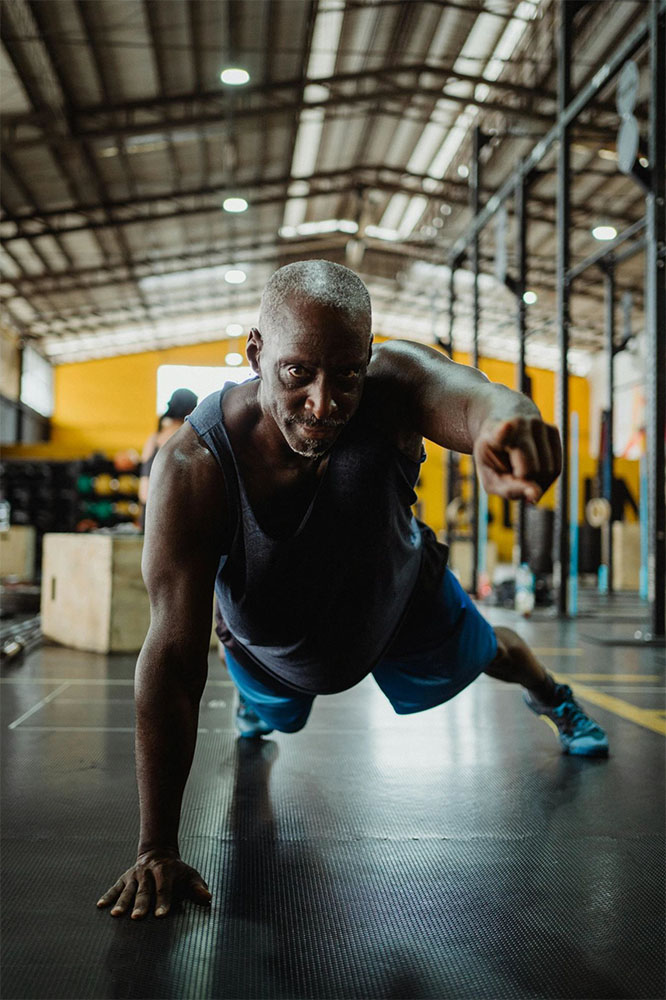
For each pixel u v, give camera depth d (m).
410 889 1.38
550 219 14.80
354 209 18.67
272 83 12.09
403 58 12.38
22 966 1.11
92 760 2.25
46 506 15.27
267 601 1.39
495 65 12.46
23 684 3.56
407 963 1.13
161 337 25.03
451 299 11.91
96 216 15.95
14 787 1.98
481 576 9.73
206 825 1.70
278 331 1.08
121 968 1.11
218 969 1.11
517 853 1.54
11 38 9.64
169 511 1.25
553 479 0.93
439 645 1.75
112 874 1.43
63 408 25.45
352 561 1.35
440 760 2.27
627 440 21.19
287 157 15.14
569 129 7.57
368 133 15.11
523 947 1.17
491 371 25.72
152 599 1.29
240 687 1.94
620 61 6.24
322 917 1.27
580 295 18.84
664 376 5.73
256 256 20.16
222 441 1.25
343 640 1.48
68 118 11.83
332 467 1.26
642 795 1.93
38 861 1.49
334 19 11.29
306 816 1.76
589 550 17.22
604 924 1.25
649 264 5.76
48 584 5.29
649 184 5.77
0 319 20.33
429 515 24.11
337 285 1.07
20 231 15.16
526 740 2.53
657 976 1.10
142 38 10.41
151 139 13.10
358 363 1.09
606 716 2.98
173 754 1.30
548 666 4.44
